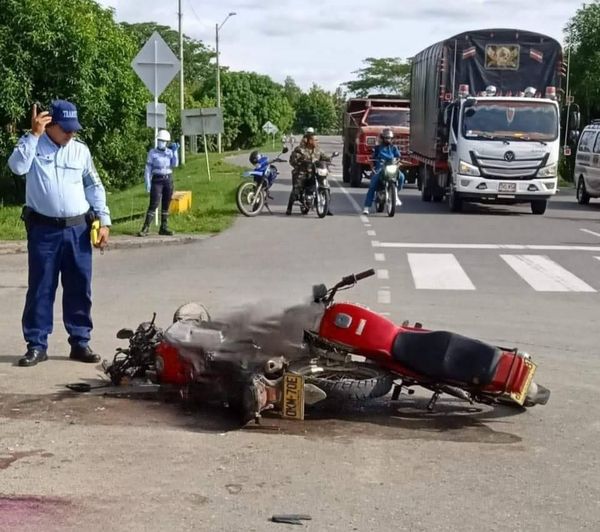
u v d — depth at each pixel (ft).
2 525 14.85
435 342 20.30
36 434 19.42
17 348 27.22
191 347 21.25
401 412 21.59
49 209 24.72
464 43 80.89
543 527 15.17
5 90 82.79
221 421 20.54
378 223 67.21
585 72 160.35
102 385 23.20
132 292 37.58
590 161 90.99
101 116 91.91
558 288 39.99
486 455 18.70
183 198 72.18
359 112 118.01
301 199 72.13
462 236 59.41
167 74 59.98
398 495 16.44
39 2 83.61
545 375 25.25
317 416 21.04
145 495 16.22
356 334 20.54
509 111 75.87
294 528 14.92
